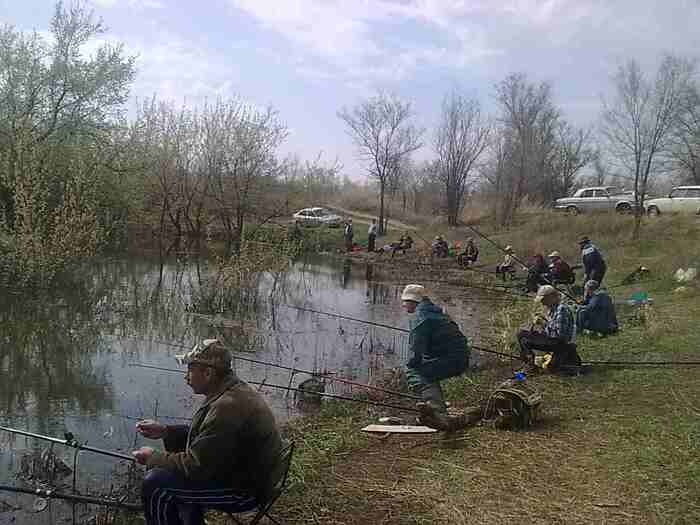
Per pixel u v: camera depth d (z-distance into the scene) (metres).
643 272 18.16
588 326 11.18
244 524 4.64
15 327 12.69
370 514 4.71
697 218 25.39
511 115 38.44
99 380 9.41
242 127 32.59
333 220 39.56
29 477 6.05
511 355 9.91
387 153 38.66
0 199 19.39
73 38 25.56
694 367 8.63
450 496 4.94
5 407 8.22
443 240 28.70
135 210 29.19
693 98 26.61
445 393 8.21
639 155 24.59
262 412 3.82
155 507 3.81
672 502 4.63
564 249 24.59
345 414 7.71
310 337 12.77
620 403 7.12
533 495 4.89
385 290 20.33
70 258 17.05
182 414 8.00
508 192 36.28
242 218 32.28
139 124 29.20
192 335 12.66
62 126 25.14
